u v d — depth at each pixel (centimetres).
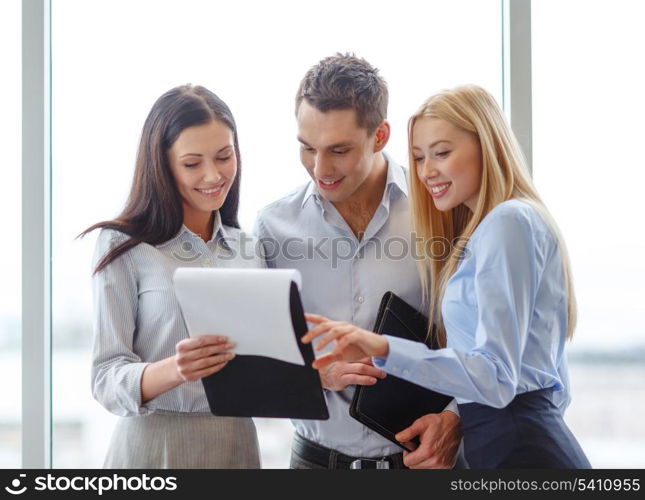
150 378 205
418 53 270
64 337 267
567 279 214
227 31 269
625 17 271
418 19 270
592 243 269
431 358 194
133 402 207
